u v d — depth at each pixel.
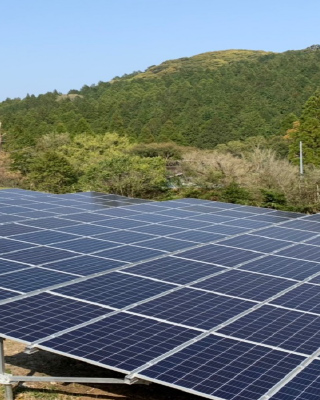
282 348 9.02
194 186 47.31
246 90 124.00
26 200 24.77
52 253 14.63
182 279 12.64
